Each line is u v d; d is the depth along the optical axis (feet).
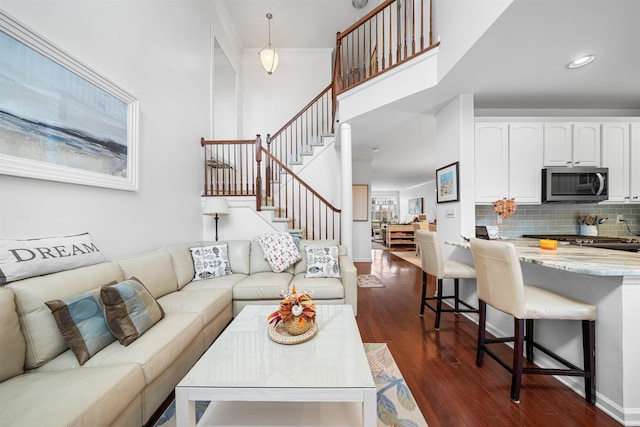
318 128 18.57
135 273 6.12
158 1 8.64
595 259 5.00
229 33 15.74
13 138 4.39
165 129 9.02
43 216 4.94
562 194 9.07
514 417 4.43
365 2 14.57
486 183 9.23
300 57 19.06
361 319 8.71
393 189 43.24
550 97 9.34
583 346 4.78
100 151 6.15
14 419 2.69
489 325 7.64
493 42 6.19
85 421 2.84
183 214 10.16
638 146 9.36
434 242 7.91
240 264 9.65
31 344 3.75
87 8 5.88
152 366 4.04
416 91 8.79
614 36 5.96
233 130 16.90
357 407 3.97
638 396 4.22
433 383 5.34
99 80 6.09
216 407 3.94
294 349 4.32
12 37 4.37
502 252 4.96
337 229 15.93
